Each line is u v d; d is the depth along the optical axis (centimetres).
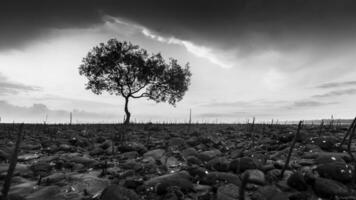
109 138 3112
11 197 981
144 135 3494
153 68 4056
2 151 1789
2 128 4244
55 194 1073
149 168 1494
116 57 3944
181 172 1269
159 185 1109
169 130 4378
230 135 3497
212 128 4891
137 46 4075
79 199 1044
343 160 1427
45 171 1461
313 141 1989
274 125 5009
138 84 4038
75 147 2353
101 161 1767
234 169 1416
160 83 4194
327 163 1282
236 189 1094
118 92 4019
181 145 2484
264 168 1395
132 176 1359
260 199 1020
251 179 1200
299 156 1738
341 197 1036
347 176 1177
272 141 2400
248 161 1401
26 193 1101
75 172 1462
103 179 1292
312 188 1141
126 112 3912
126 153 1994
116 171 1460
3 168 1405
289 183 1176
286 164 1263
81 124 6053
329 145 1862
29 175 1370
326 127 3909
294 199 1045
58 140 2744
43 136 3325
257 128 4375
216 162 1509
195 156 1889
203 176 1286
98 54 4053
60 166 1564
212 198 1049
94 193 1112
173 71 4278
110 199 952
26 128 4444
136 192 1117
